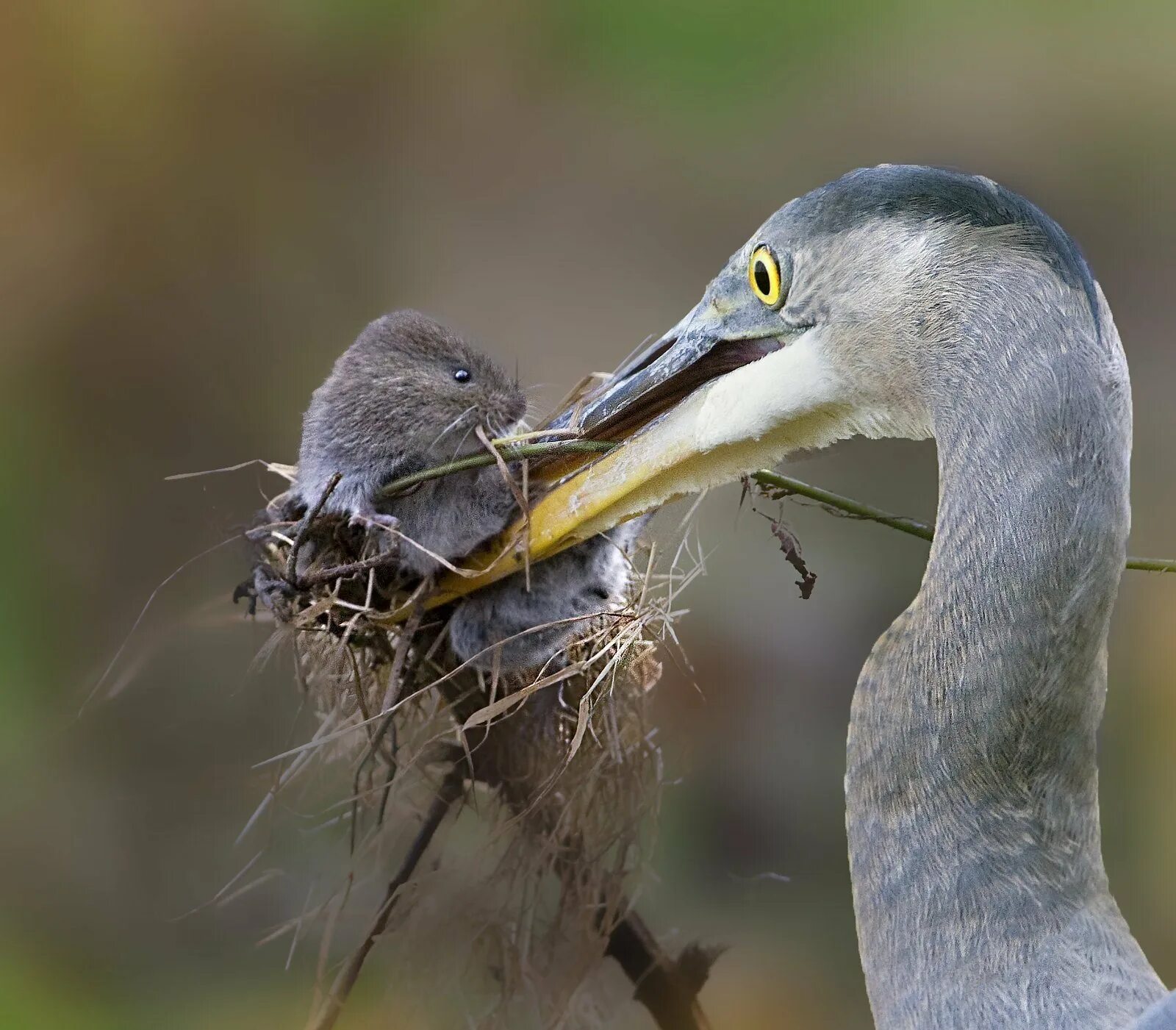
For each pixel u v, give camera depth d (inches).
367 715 211.0
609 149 317.1
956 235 207.9
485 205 310.3
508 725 211.5
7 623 235.5
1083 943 207.2
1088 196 308.2
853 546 237.6
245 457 270.8
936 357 207.9
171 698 218.4
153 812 221.0
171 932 221.5
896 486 235.9
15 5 297.6
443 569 210.1
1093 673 207.3
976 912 207.2
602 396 210.7
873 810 207.8
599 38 323.0
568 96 322.7
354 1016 214.8
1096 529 206.8
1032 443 207.0
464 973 212.4
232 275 293.7
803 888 225.3
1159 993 207.2
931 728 207.3
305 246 300.0
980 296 207.6
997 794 207.2
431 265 298.4
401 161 313.0
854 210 208.8
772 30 325.7
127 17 304.2
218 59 309.0
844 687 231.1
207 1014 220.8
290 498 210.4
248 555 210.8
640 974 214.5
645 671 212.4
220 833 220.1
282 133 310.2
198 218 298.4
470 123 321.1
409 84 319.9
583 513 209.9
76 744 223.3
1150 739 237.0
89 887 222.2
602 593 210.5
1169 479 262.4
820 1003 224.1
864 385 208.7
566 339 285.0
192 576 215.2
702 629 232.2
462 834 214.4
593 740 211.3
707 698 227.8
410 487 209.6
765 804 225.8
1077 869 207.3
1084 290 207.3
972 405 207.5
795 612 233.6
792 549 210.8
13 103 295.3
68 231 290.4
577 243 303.1
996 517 207.2
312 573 209.2
